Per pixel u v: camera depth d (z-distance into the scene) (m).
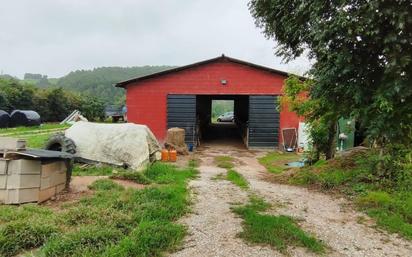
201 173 11.66
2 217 5.40
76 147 11.55
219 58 19.97
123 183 8.73
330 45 4.56
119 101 66.44
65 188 7.62
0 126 25.89
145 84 20.52
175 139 17.67
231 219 6.13
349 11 4.21
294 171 11.38
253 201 7.41
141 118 20.58
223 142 23.81
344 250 5.03
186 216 6.26
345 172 9.41
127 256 4.37
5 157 6.30
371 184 8.35
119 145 11.45
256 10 7.33
